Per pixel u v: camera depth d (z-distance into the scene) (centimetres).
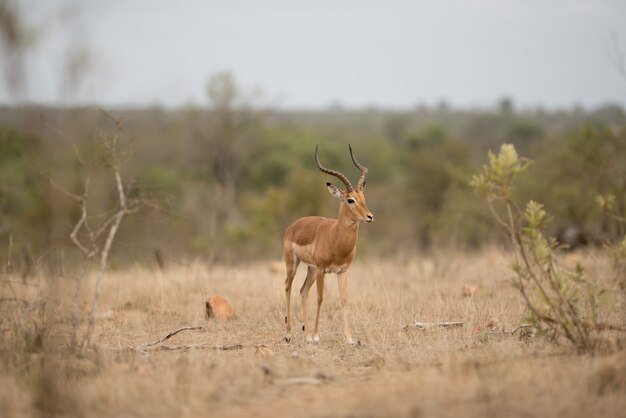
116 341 1767
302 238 1914
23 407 1209
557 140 4172
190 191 5325
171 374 1340
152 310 2172
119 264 3316
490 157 1488
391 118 13462
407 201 5897
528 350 1489
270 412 1170
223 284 2583
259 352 1569
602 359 1320
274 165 7081
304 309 1867
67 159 1812
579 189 3684
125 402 1205
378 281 2595
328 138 8925
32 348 1526
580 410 1117
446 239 4169
